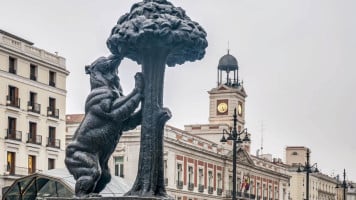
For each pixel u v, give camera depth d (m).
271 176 86.31
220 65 86.88
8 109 49.28
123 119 7.77
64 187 34.56
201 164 65.38
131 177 54.69
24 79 51.19
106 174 8.02
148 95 7.89
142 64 7.99
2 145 48.62
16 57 50.56
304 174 106.75
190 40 7.91
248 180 77.38
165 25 7.72
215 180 68.75
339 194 130.12
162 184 7.87
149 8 7.90
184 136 61.81
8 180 48.59
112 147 7.88
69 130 58.72
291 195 106.06
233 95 83.88
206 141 67.12
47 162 53.16
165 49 7.91
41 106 53.00
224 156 70.38
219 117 84.00
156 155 7.84
